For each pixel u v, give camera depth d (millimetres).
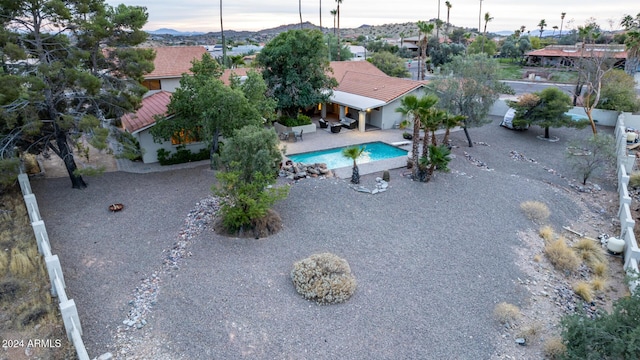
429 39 73750
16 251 13312
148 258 13477
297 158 25219
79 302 11148
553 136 30109
